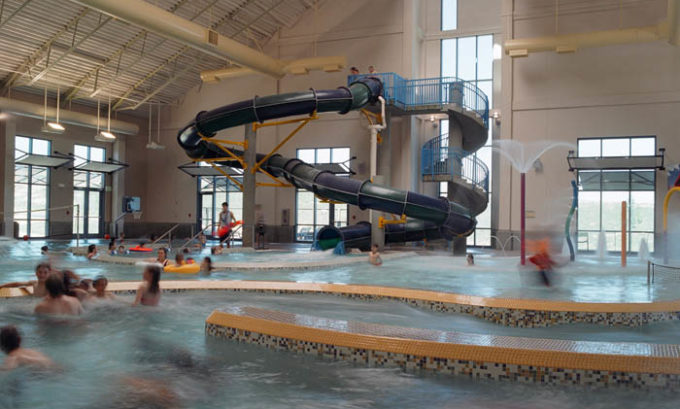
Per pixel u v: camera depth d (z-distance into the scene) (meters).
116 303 6.74
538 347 3.91
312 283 7.92
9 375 4.09
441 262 13.46
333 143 21.95
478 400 3.52
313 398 3.62
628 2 18.09
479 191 17.62
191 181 24.88
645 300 7.14
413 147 20.58
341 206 22.16
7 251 15.32
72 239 21.83
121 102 22.80
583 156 18.62
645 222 17.95
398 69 20.53
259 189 23.23
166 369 4.26
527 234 19.00
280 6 21.05
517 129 19.28
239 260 13.57
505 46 17.05
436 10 21.45
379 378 3.98
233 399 3.60
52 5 16.45
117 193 24.50
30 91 20.80
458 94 17.53
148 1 17.72
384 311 6.79
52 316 5.87
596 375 3.69
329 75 21.73
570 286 8.70
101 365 4.36
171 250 16.28
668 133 17.62
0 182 19.95
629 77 18.14
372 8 21.02
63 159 21.38
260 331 4.88
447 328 5.92
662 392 3.59
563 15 18.81
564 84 18.80
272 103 14.15
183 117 24.77
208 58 22.08
